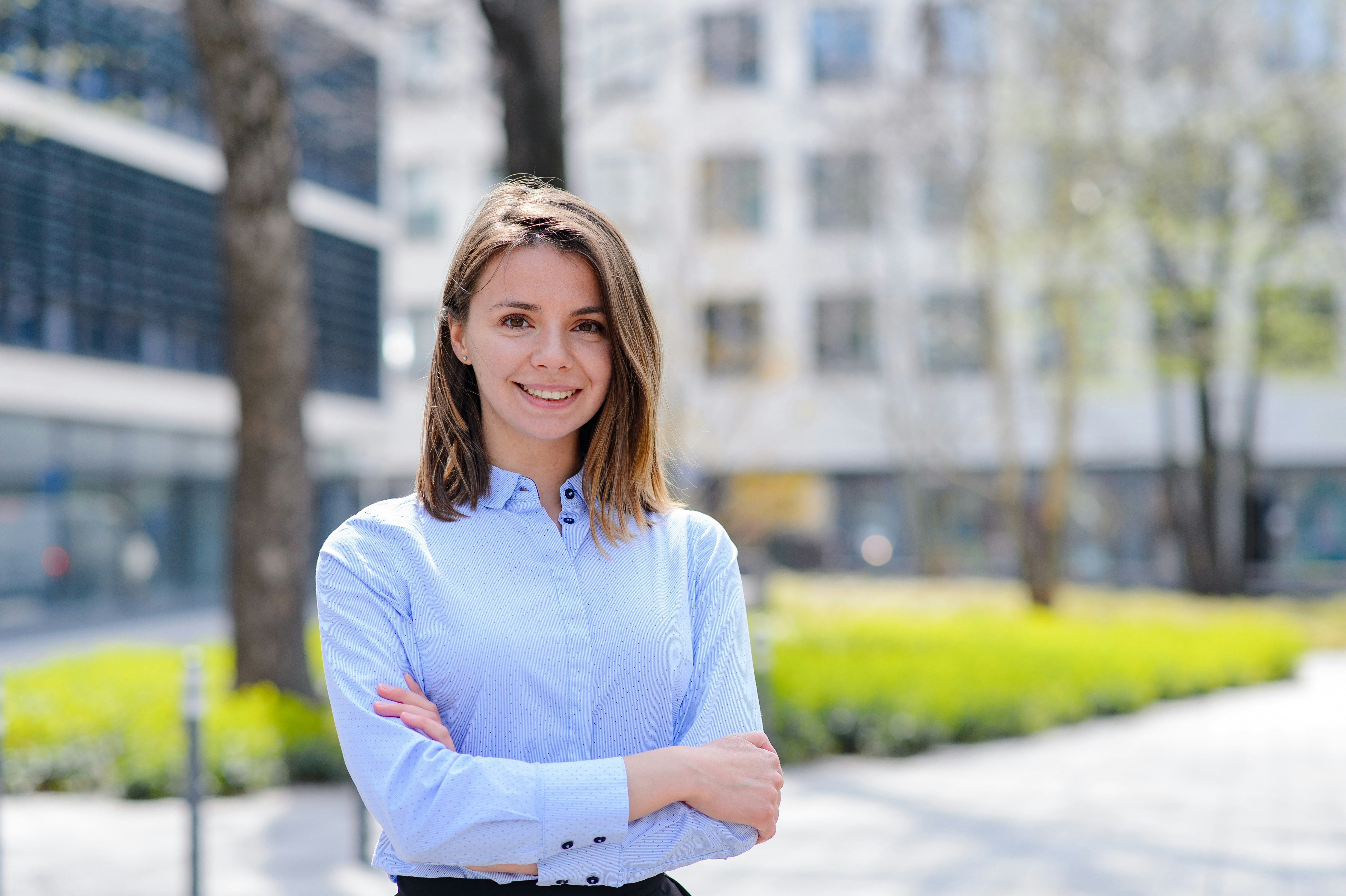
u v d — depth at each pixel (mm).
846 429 28359
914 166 18297
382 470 28812
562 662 1604
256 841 6469
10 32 15680
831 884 5395
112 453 20984
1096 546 28000
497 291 1665
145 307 20281
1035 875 5520
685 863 1576
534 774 1497
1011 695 10000
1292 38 18141
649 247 20812
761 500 24734
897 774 8219
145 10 14961
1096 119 16938
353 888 5523
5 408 18828
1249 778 7887
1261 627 14781
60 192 18547
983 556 28141
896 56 18406
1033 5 16391
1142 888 5293
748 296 27797
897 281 23922
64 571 19812
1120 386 23078
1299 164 18094
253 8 8875
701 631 1763
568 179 7953
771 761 1623
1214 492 23062
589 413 1699
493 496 1695
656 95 25656
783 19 21094
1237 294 20250
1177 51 17188
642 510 1784
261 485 9227
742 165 25969
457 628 1602
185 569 22703
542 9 7754
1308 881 5398
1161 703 11898
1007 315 19438
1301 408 27688
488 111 11320
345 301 24984
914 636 13430
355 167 24828
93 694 9219
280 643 9250
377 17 9508
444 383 1739
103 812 7230
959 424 25453
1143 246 18812
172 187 20891
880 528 28875
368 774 1520
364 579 1622
